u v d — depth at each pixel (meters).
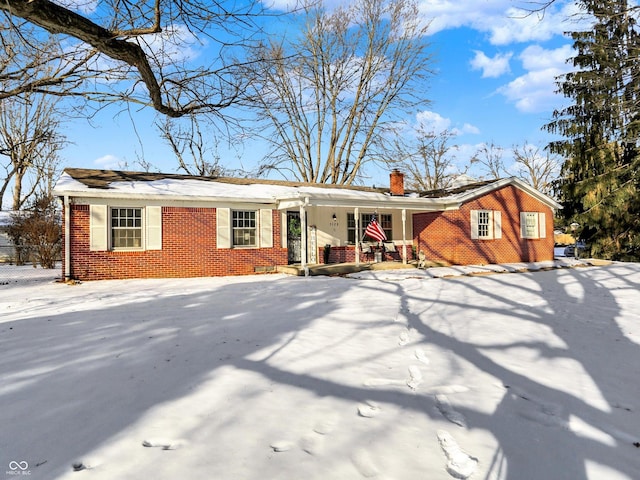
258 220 15.02
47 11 4.45
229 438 2.85
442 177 42.38
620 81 14.42
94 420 3.11
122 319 6.67
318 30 26.38
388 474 2.44
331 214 17.08
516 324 6.52
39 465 2.48
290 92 27.00
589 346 5.31
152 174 16.27
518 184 18.48
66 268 12.07
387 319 6.82
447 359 4.73
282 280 12.52
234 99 6.97
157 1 5.13
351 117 29.06
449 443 2.84
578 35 21.70
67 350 4.90
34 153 25.27
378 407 3.42
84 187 12.58
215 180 17.08
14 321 6.55
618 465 2.59
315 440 2.85
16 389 3.70
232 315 7.06
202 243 13.98
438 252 17.52
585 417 3.28
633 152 21.06
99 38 4.98
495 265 16.80
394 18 26.28
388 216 18.55
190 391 3.69
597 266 17.16
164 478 2.37
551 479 2.43
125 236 13.03
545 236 19.31
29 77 7.07
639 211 21.20
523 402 3.56
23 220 22.03
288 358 4.68
